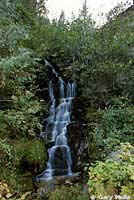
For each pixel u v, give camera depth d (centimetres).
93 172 321
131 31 831
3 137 580
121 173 312
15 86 625
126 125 605
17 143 590
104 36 807
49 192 512
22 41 830
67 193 491
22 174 557
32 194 514
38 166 586
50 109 751
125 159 339
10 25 644
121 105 647
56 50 873
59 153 650
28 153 580
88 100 744
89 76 741
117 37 776
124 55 749
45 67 823
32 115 627
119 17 907
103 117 626
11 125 578
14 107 601
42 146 618
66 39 841
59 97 801
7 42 589
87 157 602
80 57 805
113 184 308
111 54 751
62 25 938
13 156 551
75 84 786
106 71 705
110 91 716
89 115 695
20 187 516
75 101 761
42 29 948
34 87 708
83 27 861
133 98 686
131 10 955
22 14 944
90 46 768
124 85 698
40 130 672
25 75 651
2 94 626
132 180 309
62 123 724
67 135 683
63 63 847
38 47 880
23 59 570
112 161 336
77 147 644
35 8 1123
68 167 626
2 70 546
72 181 569
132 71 693
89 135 638
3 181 498
